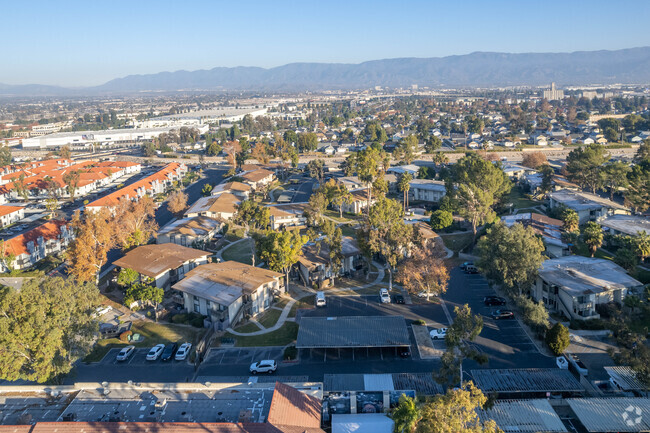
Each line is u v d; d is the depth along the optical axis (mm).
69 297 57219
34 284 55250
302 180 193750
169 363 63312
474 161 130375
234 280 78125
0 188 181125
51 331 52531
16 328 51156
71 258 87250
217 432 40906
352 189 153625
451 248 105250
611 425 44938
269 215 116625
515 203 145250
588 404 48031
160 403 47281
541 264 75500
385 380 54125
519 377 54000
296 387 50500
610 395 51531
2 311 52750
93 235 87125
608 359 59812
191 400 48250
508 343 64625
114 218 102688
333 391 51625
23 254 107812
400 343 61406
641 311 67688
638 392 51281
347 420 46375
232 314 72062
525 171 179375
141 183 172250
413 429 39938
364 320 68312
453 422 35281
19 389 51250
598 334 65812
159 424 42094
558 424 45844
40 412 47438
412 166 186875
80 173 196750
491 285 79750
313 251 92000
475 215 104438
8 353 50969
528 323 66750
